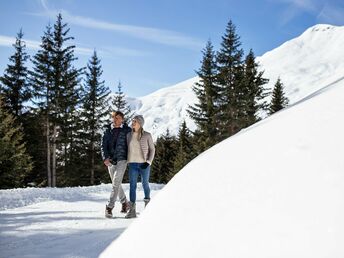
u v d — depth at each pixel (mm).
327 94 3475
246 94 31016
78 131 30953
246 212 2260
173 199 3014
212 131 30734
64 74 28188
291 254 1802
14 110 28859
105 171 33031
